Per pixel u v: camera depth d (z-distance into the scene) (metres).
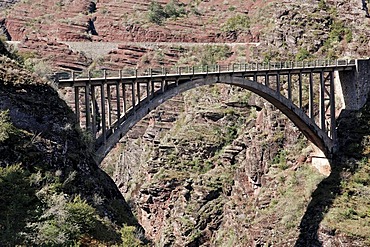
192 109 76.06
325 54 68.12
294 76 60.84
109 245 21.28
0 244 18.48
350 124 50.59
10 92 24.69
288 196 50.72
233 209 58.91
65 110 26.95
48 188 22.19
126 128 33.12
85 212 21.83
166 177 67.06
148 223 68.25
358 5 70.56
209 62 85.06
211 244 58.97
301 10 74.12
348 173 46.84
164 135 78.50
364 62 51.62
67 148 25.09
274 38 74.38
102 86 31.11
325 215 43.75
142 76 34.34
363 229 40.97
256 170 58.47
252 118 66.56
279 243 46.59
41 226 20.03
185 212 62.09
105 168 86.19
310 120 47.84
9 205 20.64
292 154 56.44
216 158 67.00
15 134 23.22
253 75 43.84
